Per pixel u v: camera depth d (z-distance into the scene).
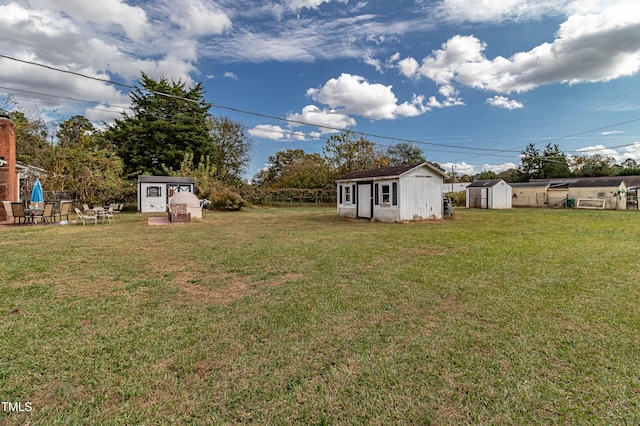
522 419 1.96
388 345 2.91
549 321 3.43
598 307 3.82
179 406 2.08
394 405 2.10
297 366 2.57
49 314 3.61
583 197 28.45
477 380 2.37
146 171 28.52
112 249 7.70
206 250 7.61
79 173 22.03
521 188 32.72
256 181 46.19
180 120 30.11
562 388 2.26
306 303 3.98
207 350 2.82
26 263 6.12
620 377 2.39
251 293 4.41
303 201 31.86
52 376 2.40
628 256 6.77
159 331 3.20
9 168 14.55
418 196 15.52
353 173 18.83
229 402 2.13
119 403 2.11
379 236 10.05
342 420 1.96
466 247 7.96
